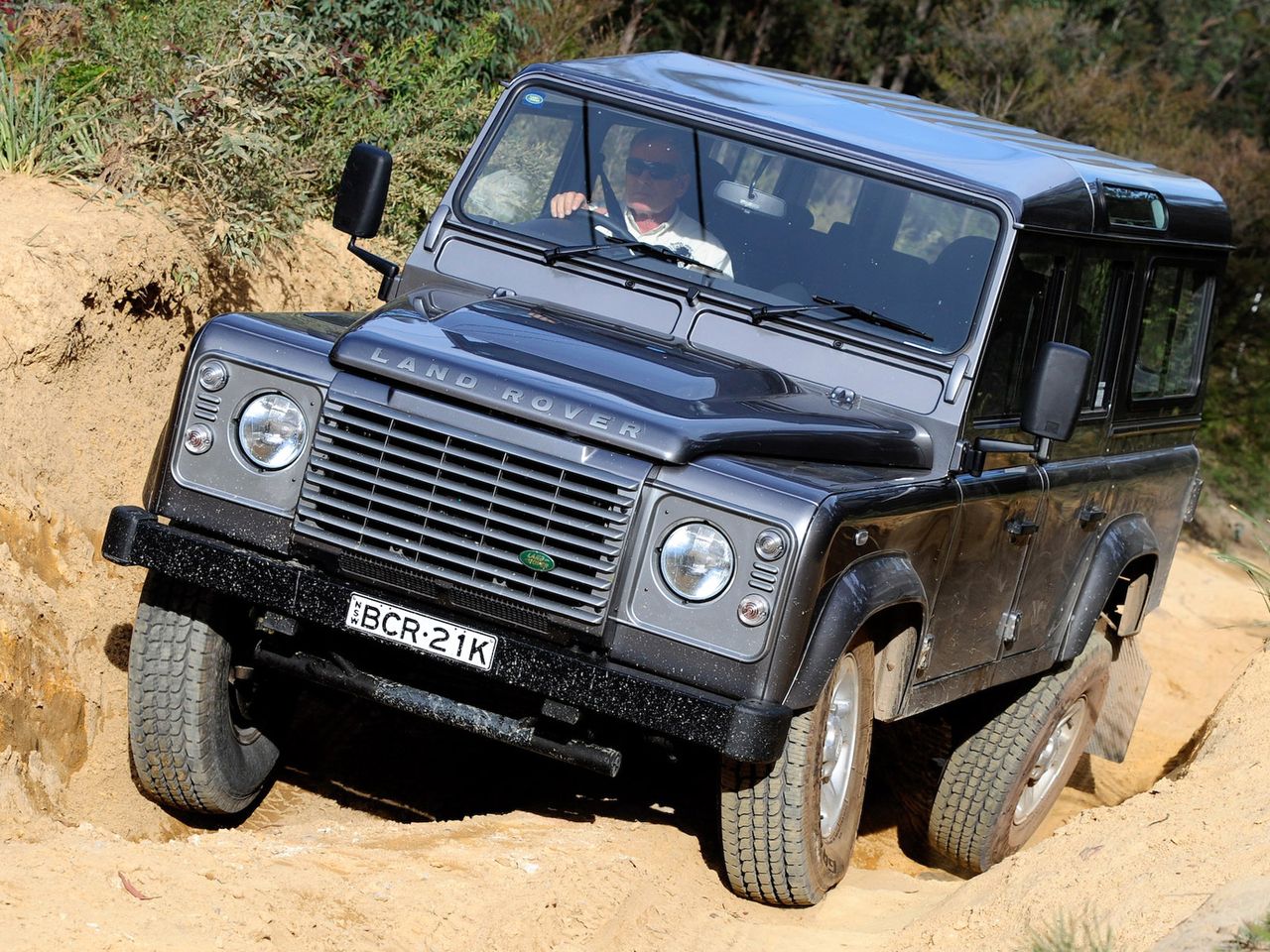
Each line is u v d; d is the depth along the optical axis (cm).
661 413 783
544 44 2648
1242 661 2081
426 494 791
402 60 1925
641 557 772
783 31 6344
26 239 1184
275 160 1438
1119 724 1298
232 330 827
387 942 733
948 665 987
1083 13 6412
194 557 818
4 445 1077
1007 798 1138
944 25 5219
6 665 913
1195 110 5078
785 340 934
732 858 874
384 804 1058
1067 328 1039
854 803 930
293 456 816
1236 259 3603
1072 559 1126
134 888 725
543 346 847
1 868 718
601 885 846
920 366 920
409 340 810
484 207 1002
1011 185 957
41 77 1397
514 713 893
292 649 907
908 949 815
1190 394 1305
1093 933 740
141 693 880
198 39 1455
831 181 962
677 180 979
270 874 774
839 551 784
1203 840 841
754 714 755
